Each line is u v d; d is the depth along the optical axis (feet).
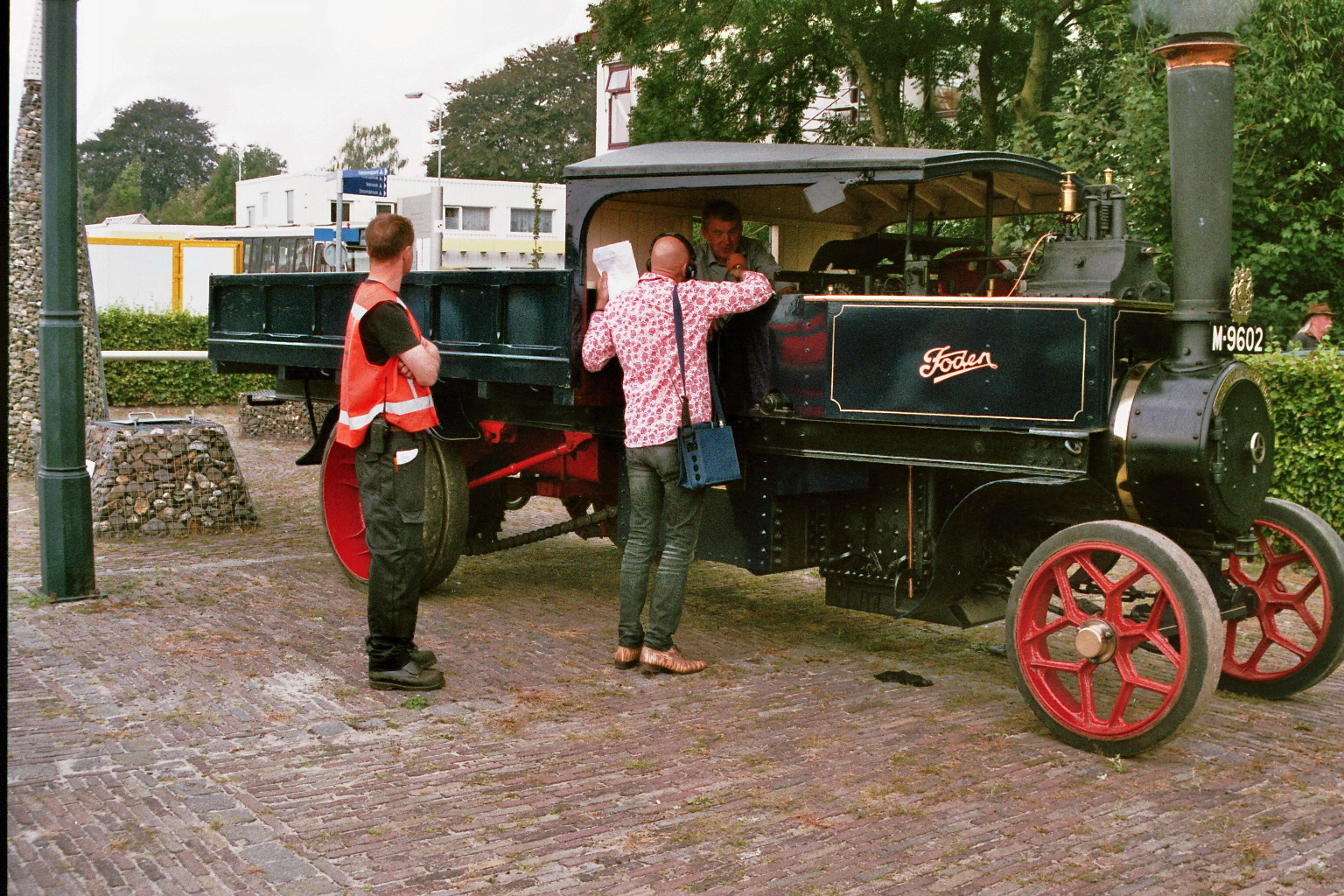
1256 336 14.52
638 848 10.66
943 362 14.49
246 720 13.91
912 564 15.98
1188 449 13.23
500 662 16.62
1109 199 14.38
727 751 13.23
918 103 57.82
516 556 24.67
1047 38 47.62
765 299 15.78
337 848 10.52
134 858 10.26
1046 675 13.91
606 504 21.18
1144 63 33.65
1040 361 13.83
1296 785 12.50
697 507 16.02
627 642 16.39
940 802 11.86
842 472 16.02
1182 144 13.79
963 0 49.11
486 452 21.18
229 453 26.86
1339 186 32.68
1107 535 13.06
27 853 10.32
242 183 119.03
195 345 60.29
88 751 12.81
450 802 11.62
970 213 18.85
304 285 21.84
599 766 12.66
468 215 102.27
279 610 19.22
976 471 14.60
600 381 17.75
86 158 281.74
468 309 18.98
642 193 18.22
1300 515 15.35
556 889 9.86
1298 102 31.68
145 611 18.99
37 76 35.50
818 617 19.88
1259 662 17.58
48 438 19.40
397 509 15.10
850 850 10.70
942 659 17.33
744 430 16.66
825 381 15.47
